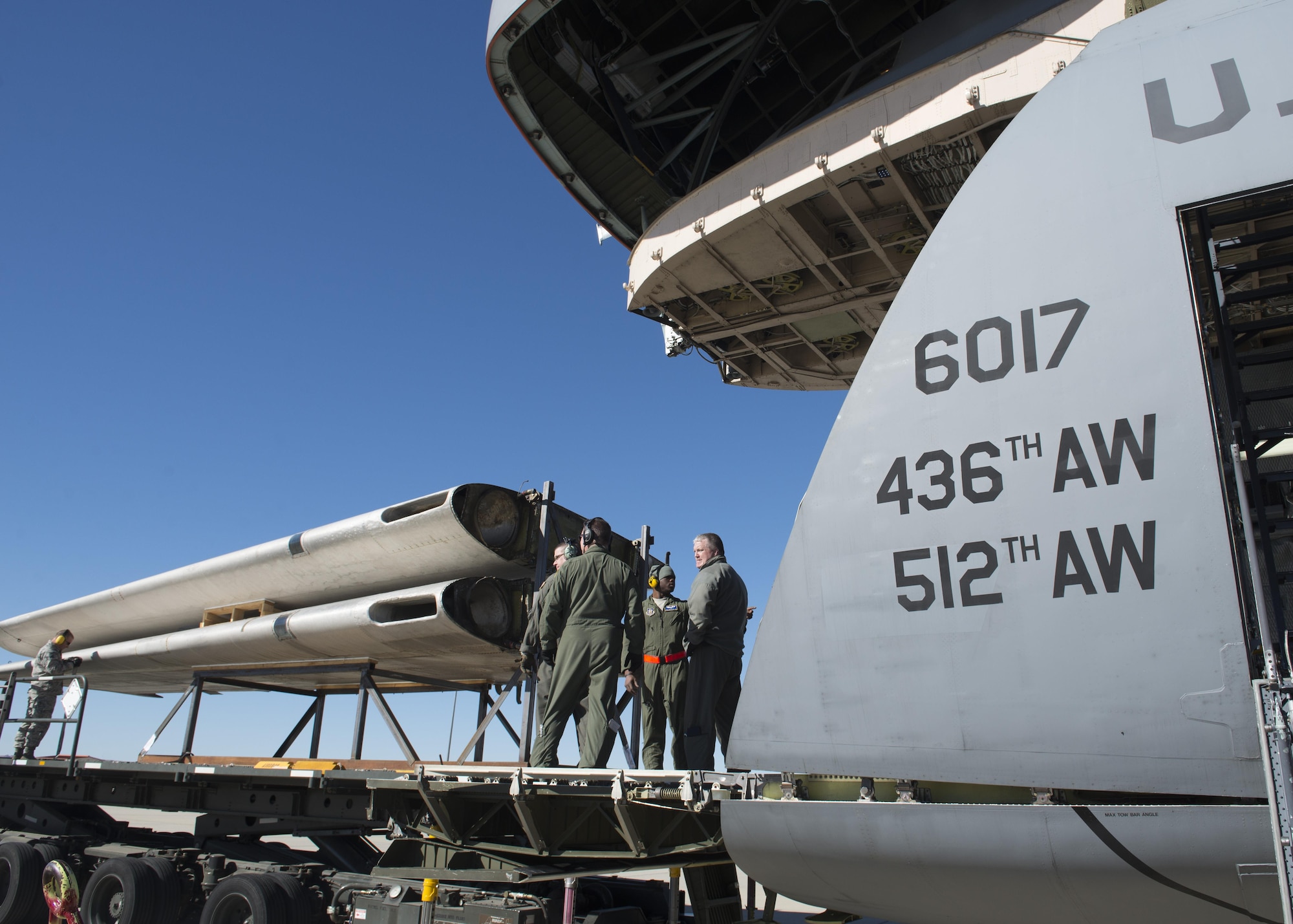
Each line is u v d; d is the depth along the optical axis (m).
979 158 7.81
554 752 5.38
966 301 3.55
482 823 5.44
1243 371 4.45
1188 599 2.88
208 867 6.93
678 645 6.07
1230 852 2.73
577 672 5.41
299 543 7.88
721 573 5.37
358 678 8.71
